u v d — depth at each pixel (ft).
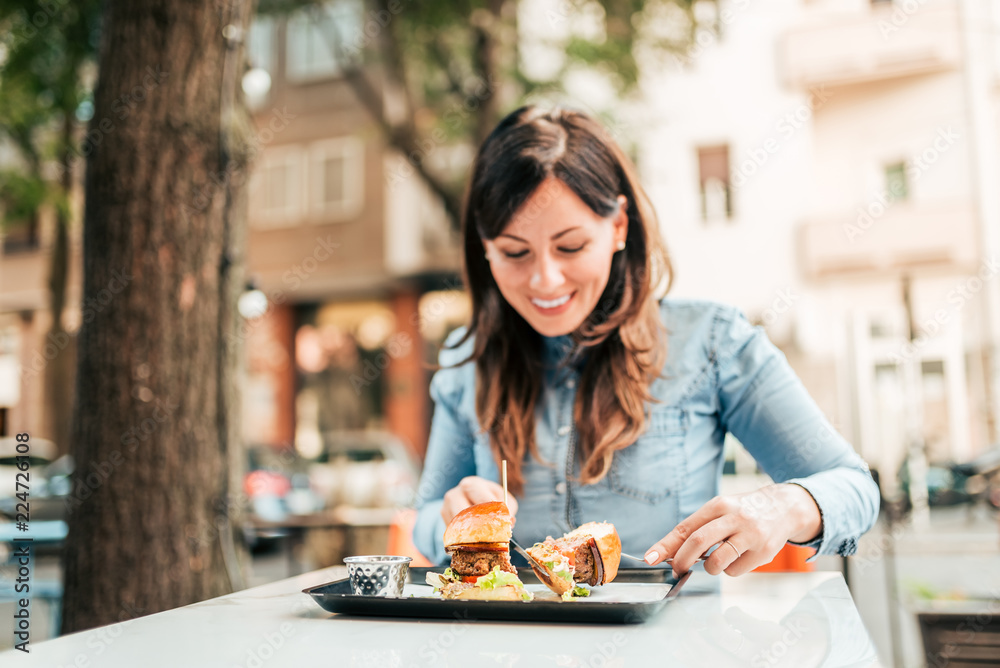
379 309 52.60
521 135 5.17
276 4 27.61
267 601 4.33
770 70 43.21
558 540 4.36
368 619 3.71
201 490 8.02
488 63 25.08
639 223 5.56
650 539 5.58
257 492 28.12
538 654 2.99
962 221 41.29
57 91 20.34
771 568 7.48
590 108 27.84
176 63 8.08
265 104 51.96
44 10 18.22
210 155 8.21
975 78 41.73
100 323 7.88
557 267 5.11
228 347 8.39
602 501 5.65
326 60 51.26
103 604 7.61
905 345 34.09
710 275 43.39
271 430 52.60
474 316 6.07
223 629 3.52
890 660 11.84
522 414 5.82
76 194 28.68
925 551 25.75
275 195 52.08
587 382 5.65
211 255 8.21
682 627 3.47
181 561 7.80
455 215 28.50
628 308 5.54
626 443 5.45
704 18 26.05
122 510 7.68
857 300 42.01
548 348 5.93
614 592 4.22
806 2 43.09
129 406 7.77
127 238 7.89
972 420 38.70
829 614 3.77
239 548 8.63
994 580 20.06
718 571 3.99
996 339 39.70
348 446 33.73
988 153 41.42
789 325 41.70
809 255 42.27
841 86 43.55
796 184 42.83
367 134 35.47
